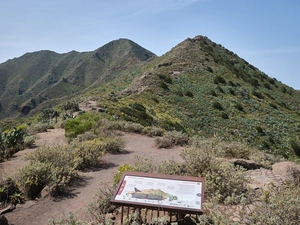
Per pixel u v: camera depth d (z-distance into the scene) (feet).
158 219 13.07
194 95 157.48
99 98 133.69
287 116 151.74
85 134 42.19
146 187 14.07
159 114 125.18
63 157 27.40
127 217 14.33
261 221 12.09
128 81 225.15
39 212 19.22
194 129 122.72
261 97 172.24
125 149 38.47
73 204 20.25
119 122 55.88
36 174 22.11
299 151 117.19
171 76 178.19
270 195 15.25
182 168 21.03
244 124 132.05
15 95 649.20
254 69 252.01
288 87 241.76
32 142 42.52
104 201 17.75
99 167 29.60
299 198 13.56
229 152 30.89
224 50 272.10
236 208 15.11
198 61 210.38
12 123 183.62
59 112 103.04
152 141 44.65
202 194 13.44
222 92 166.09
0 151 35.83
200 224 12.70
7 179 21.65
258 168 25.16
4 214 18.89
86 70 620.49
